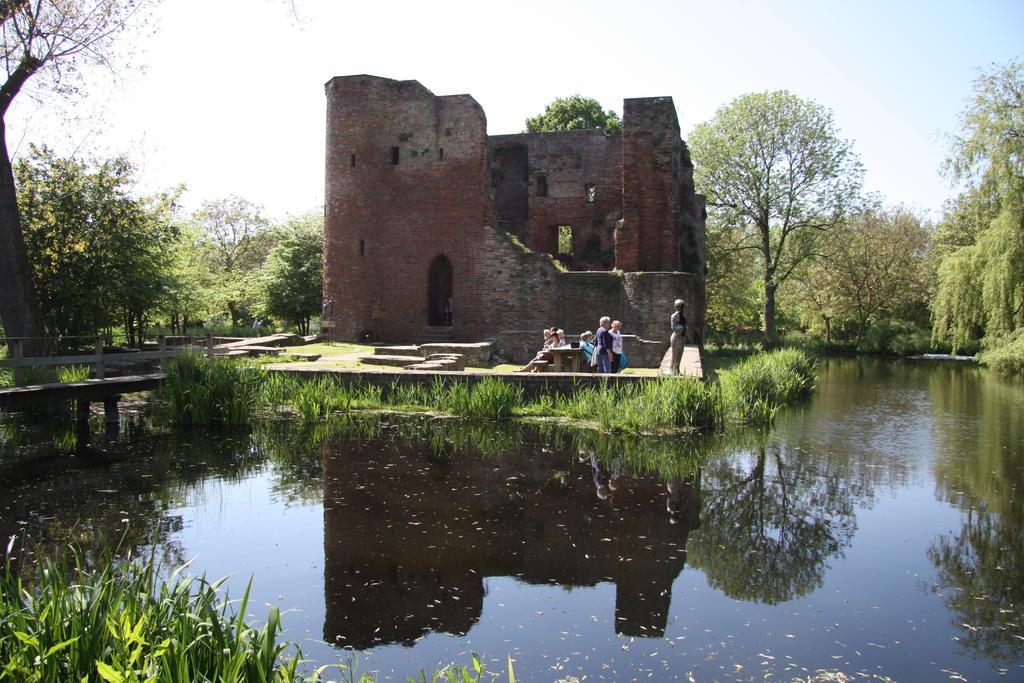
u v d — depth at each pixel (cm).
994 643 558
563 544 762
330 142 2755
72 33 1619
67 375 1503
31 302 1611
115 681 362
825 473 1088
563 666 517
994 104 2783
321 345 2552
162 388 1485
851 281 5044
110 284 1964
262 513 847
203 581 475
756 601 631
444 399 1551
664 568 704
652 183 2814
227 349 2219
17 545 731
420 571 685
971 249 3106
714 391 1446
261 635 416
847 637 567
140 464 1084
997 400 2033
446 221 2728
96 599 427
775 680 500
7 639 405
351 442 1249
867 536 807
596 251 3331
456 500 912
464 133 2728
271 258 3922
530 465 1099
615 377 1547
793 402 1961
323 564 695
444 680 495
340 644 546
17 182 1898
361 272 2727
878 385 2506
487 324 2689
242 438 1277
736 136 4291
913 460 1184
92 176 1973
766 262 4434
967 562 727
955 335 3167
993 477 1071
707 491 978
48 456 1134
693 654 536
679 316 1659
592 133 3359
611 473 1060
